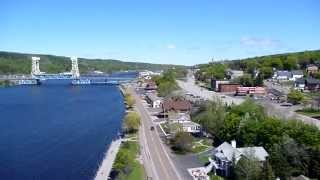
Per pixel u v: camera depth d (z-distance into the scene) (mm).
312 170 118938
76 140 184875
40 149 170250
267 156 124250
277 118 164750
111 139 184000
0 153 164875
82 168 143250
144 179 124875
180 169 134875
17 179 133875
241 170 116312
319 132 138625
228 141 156125
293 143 124062
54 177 134875
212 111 185250
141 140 175250
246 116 162500
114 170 132125
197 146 163000
